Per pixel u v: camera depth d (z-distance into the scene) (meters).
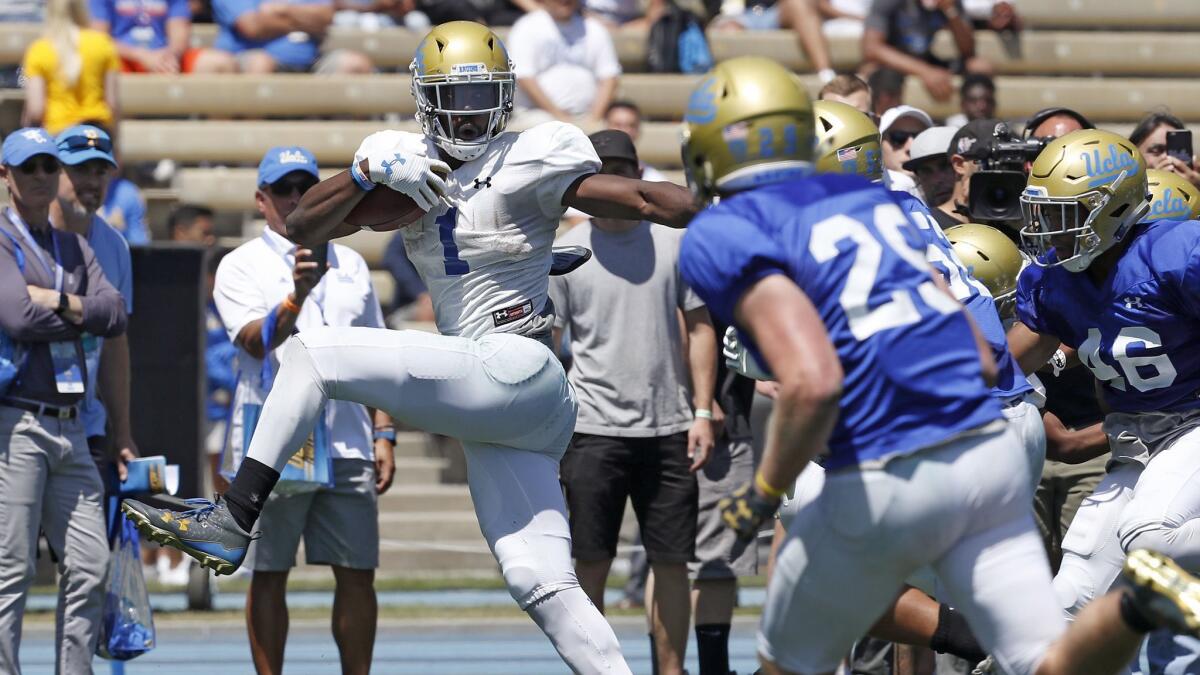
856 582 14.45
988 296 19.23
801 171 14.68
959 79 46.72
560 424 18.78
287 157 24.39
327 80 46.91
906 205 19.41
